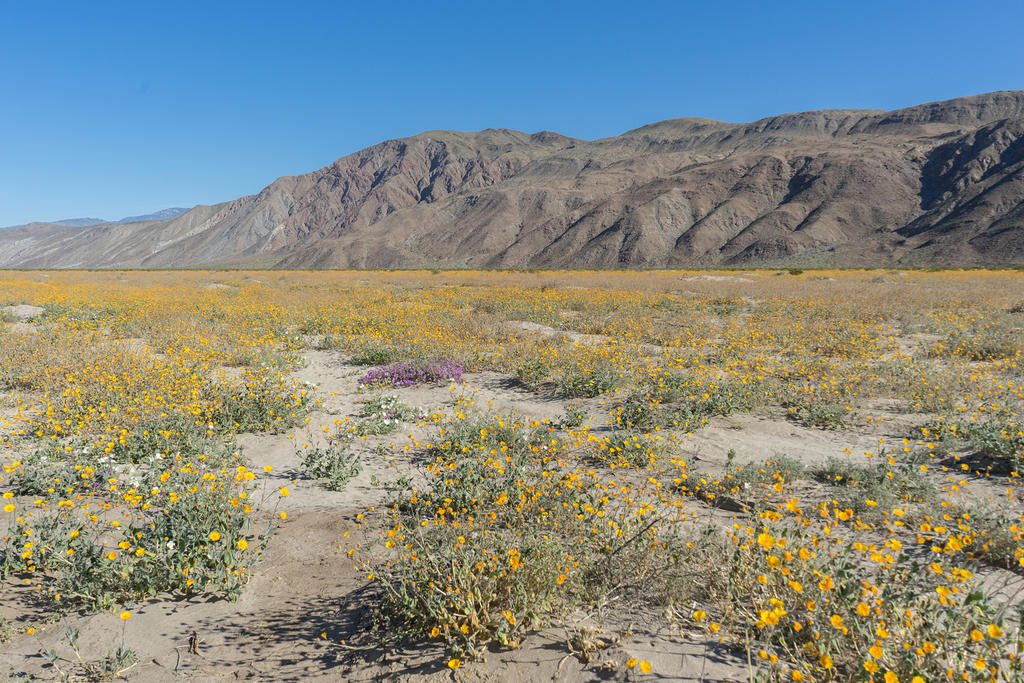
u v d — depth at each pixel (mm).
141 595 3553
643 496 5039
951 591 2684
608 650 2824
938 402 8289
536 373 10219
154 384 8555
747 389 8828
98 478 5328
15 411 7926
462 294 28906
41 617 3342
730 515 4703
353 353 13516
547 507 4426
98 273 71750
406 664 2865
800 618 2807
